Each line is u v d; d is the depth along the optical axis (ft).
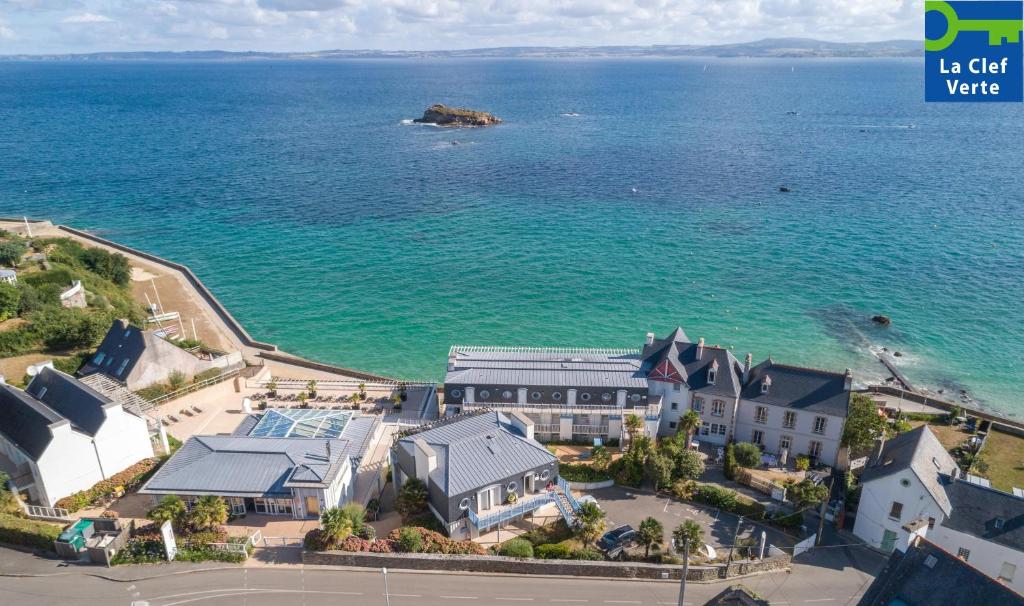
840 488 227.40
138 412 222.89
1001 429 272.51
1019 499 182.70
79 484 203.92
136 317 346.13
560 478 211.41
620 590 174.29
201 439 210.38
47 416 202.18
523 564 178.60
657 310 399.44
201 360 296.30
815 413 235.81
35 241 424.46
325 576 175.22
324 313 396.98
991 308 399.44
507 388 247.29
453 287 433.48
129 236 531.50
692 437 251.60
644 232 536.42
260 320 386.52
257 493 190.08
